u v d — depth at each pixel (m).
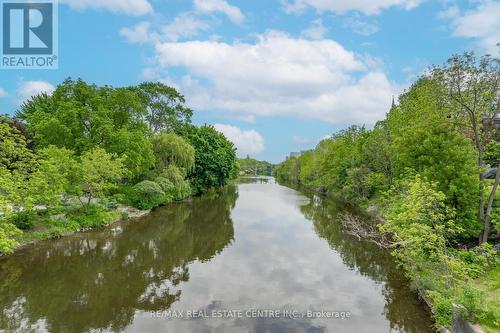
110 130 30.09
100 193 25.44
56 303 12.55
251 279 15.27
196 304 12.55
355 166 39.38
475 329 8.44
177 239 22.84
